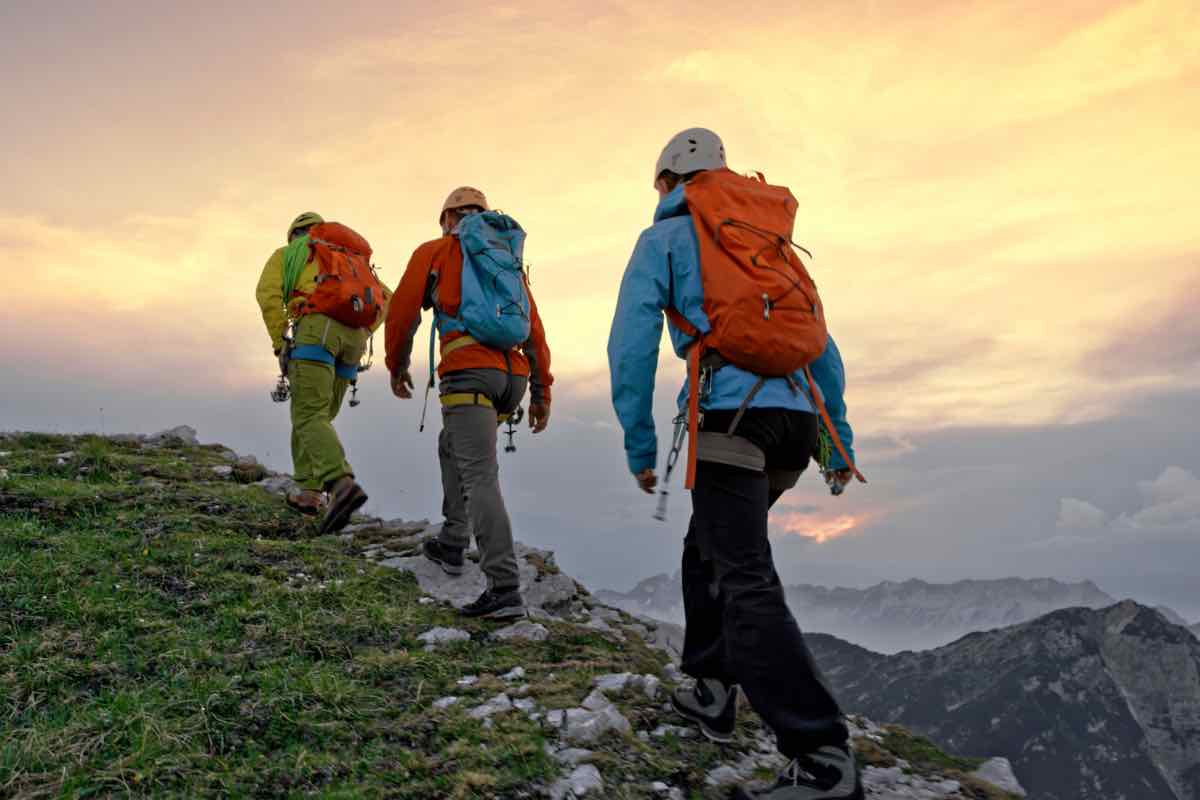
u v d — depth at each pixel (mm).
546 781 3158
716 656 3670
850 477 3613
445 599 5305
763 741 3842
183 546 5469
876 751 4016
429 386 5246
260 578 5125
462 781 3059
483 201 5516
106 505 6203
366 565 5699
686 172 3586
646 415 3199
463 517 5707
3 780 2902
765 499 3238
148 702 3463
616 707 3826
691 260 3273
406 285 5156
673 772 3377
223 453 9086
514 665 4312
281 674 3818
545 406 5695
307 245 6637
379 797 2949
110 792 2877
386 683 3916
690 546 3789
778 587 3160
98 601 4461
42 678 3619
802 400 3301
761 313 3092
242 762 3139
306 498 6945
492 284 5098
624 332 3209
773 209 3348
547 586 6012
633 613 6145
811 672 3010
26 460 7352
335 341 6555
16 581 4570
